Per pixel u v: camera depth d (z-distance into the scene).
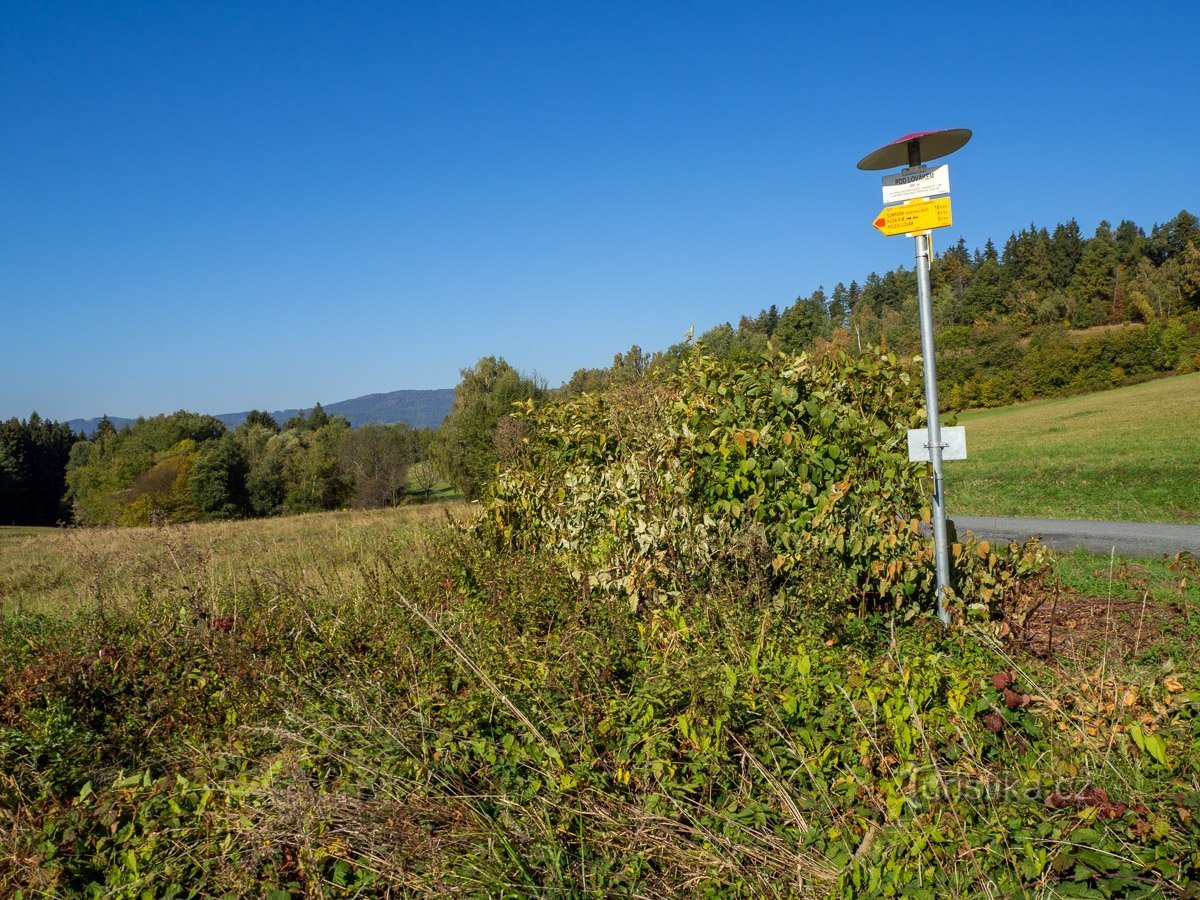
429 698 4.16
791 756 3.59
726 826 3.24
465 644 4.98
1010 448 32.06
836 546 5.52
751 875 3.00
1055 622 6.20
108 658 5.32
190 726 4.63
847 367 5.87
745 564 5.70
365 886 3.07
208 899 3.03
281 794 3.34
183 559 7.92
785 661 4.23
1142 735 3.07
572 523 7.55
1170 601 6.82
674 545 5.74
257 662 5.09
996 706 3.60
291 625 5.83
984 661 4.29
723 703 3.68
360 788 3.52
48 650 5.71
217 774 3.87
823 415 5.67
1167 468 20.44
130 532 11.00
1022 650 5.03
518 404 8.98
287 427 142.75
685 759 3.70
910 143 5.20
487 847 3.14
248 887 3.06
